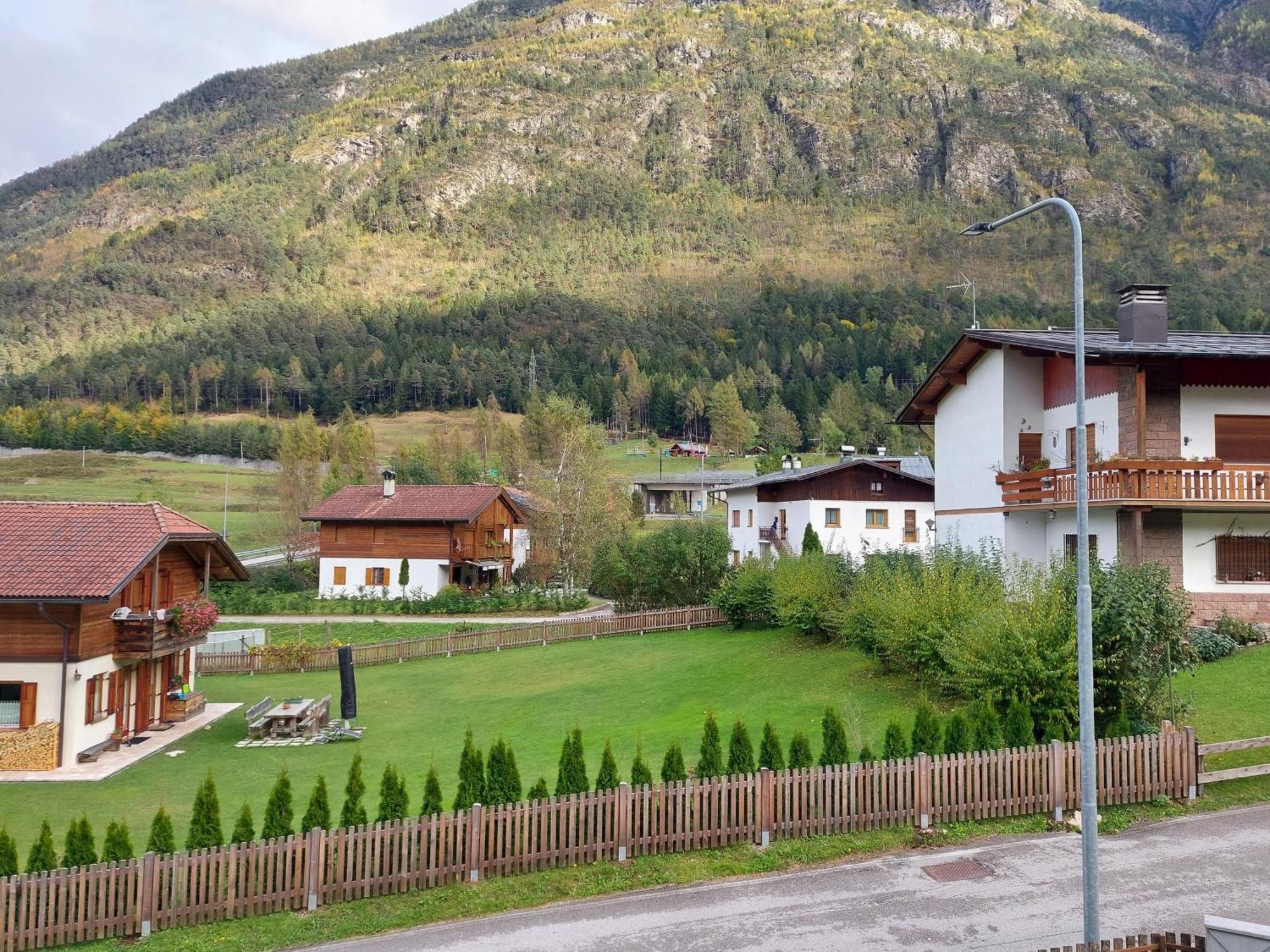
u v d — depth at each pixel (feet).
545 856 43.75
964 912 38.17
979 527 104.47
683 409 512.22
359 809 44.09
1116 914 37.17
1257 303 654.53
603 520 200.23
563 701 91.40
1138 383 79.36
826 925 37.63
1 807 61.26
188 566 94.84
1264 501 75.25
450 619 166.91
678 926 38.11
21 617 71.67
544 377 591.78
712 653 106.11
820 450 433.48
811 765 49.01
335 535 190.80
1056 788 48.34
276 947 38.06
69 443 475.72
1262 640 77.15
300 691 110.93
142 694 85.15
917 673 73.87
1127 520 80.59
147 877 39.45
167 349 643.04
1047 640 55.06
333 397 576.20
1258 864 41.37
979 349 102.99
